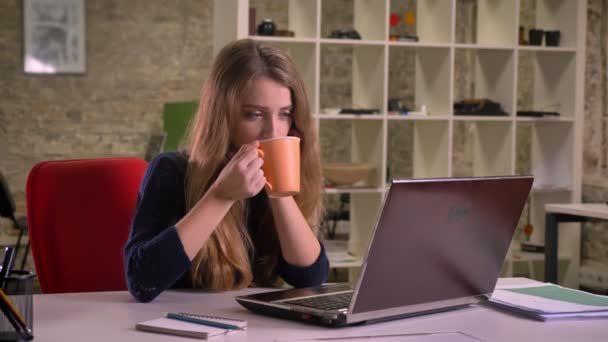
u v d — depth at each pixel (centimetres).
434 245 140
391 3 795
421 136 514
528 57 578
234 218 177
